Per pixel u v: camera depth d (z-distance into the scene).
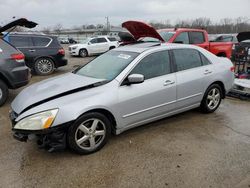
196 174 3.05
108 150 3.64
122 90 3.69
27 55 9.98
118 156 3.48
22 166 3.26
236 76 7.40
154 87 4.00
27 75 6.08
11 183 2.93
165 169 3.16
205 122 4.67
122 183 2.91
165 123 4.60
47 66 10.53
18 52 5.89
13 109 3.63
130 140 3.94
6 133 4.25
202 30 9.43
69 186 2.87
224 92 5.23
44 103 3.35
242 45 7.77
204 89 4.80
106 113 3.63
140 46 4.49
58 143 3.29
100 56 4.69
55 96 3.45
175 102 4.36
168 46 4.43
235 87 6.34
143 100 3.90
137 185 2.87
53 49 10.55
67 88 3.59
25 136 3.26
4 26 5.55
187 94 4.51
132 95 3.76
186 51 4.61
